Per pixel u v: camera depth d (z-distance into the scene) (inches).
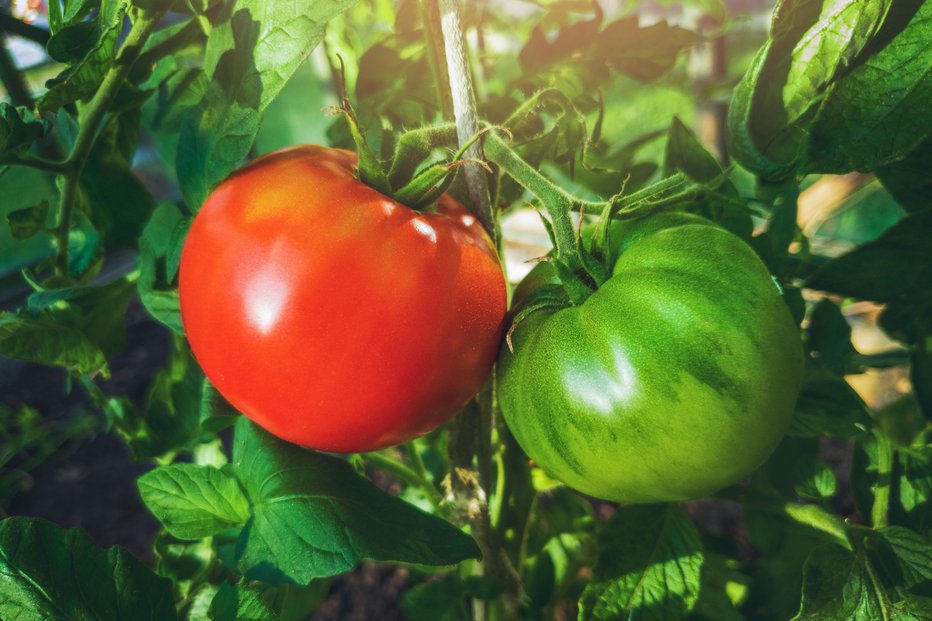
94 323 12.1
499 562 11.0
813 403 11.0
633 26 12.5
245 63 8.5
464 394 8.8
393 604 19.7
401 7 12.2
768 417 7.9
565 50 12.7
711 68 34.3
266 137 36.7
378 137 12.7
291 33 8.3
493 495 13.1
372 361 8.0
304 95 34.0
